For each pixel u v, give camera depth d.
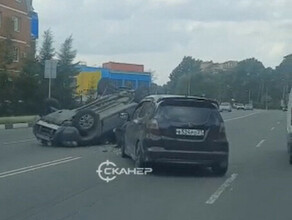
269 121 45.50
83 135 19.45
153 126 12.54
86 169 13.44
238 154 18.03
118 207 9.10
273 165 15.11
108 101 20.80
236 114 66.81
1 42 38.59
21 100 42.72
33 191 10.42
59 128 19.11
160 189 10.88
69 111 20.36
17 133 26.11
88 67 70.31
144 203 9.46
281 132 30.52
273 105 128.25
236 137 26.08
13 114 41.53
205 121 12.64
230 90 124.25
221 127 12.74
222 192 10.68
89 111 19.48
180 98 12.72
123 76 73.25
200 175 12.87
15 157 15.81
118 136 18.28
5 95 39.81
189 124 12.53
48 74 35.84
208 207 9.21
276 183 11.91
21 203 9.31
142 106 14.10
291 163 15.53
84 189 10.74
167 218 8.32
